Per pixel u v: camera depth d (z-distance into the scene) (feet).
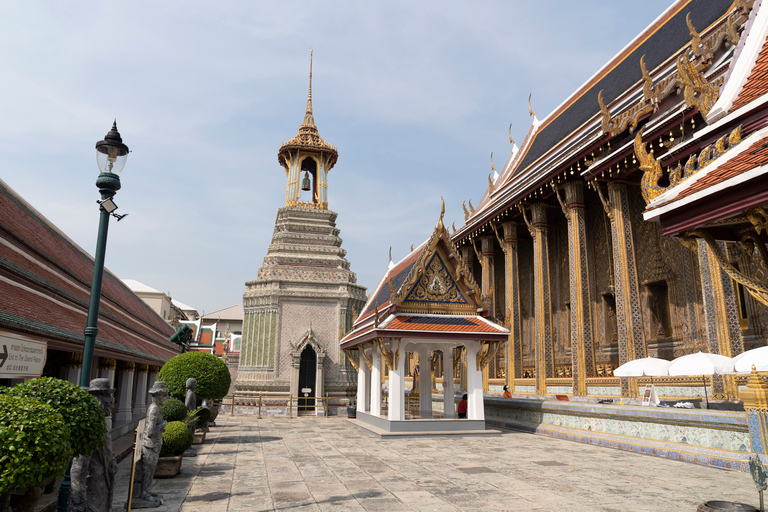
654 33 67.56
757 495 25.98
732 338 44.04
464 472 32.73
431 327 54.13
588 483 29.07
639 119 52.75
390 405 54.03
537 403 57.57
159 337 79.36
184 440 32.60
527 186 72.74
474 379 55.77
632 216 67.10
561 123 84.69
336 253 106.73
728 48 45.14
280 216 111.34
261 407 89.97
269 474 32.50
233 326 217.97
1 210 29.86
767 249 22.04
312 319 97.50
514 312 83.15
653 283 63.31
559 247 83.82
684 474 31.91
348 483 29.48
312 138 115.24
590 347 61.62
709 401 46.34
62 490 18.24
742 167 16.90
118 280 65.98
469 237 98.17
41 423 13.74
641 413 42.29
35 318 25.63
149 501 24.40
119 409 53.93
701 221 18.74
